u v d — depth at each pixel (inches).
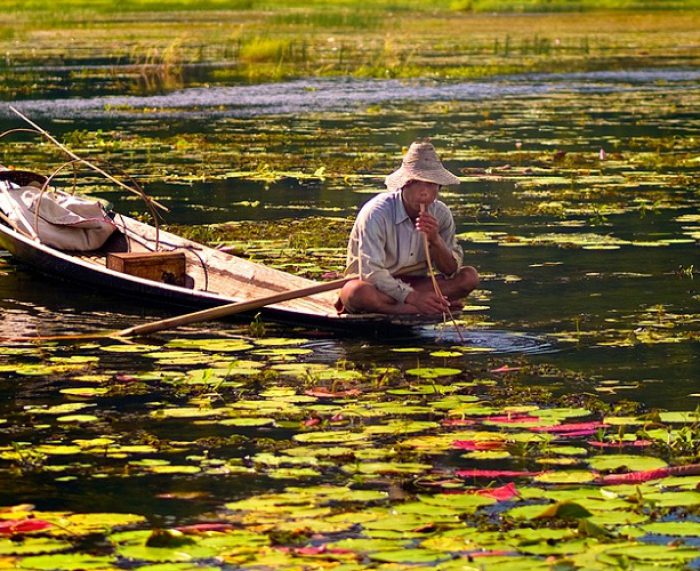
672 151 1084.5
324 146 1118.4
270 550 292.7
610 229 719.1
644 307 540.4
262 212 784.9
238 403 410.0
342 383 433.1
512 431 381.1
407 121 1326.3
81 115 1389.0
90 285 585.9
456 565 280.7
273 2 4404.5
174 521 315.6
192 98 1588.3
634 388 427.8
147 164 1007.6
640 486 330.6
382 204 499.8
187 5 4153.5
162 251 616.4
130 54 2236.7
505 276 601.9
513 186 888.9
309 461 355.9
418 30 3004.4
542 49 2402.8
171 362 462.0
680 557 285.0
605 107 1466.5
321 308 543.2
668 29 3100.4
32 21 3336.6
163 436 381.1
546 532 299.9
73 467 354.9
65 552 294.2
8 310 549.0
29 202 655.8
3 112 1416.1
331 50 2338.8
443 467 350.9
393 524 306.5
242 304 503.8
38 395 423.2
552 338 492.7
